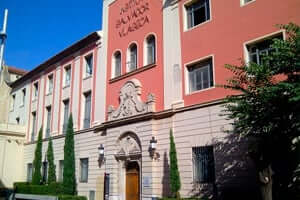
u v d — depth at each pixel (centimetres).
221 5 1565
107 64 2262
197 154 1513
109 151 2003
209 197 1396
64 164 2184
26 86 3419
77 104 2475
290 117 963
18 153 3155
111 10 2350
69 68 2752
